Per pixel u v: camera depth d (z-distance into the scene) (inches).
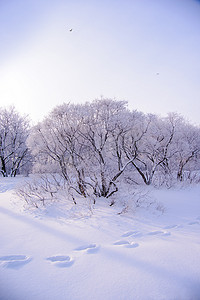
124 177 503.8
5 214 285.1
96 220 251.6
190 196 443.8
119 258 133.9
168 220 253.6
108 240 179.5
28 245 164.6
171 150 686.5
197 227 222.2
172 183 586.2
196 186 609.0
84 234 197.6
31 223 240.5
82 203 334.6
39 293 93.3
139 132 565.6
